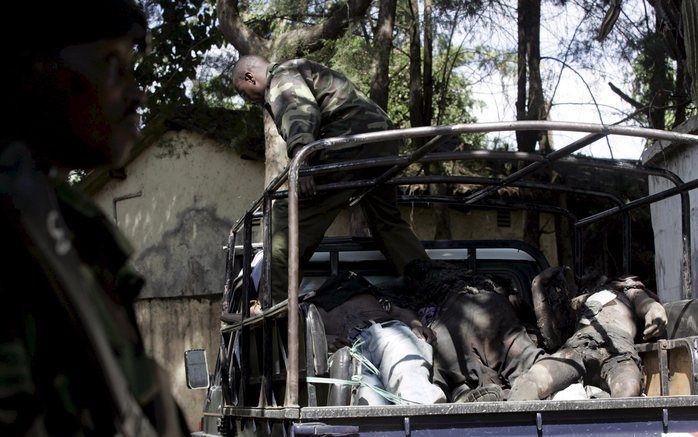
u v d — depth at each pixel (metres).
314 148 3.62
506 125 3.62
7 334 0.93
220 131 13.91
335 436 3.10
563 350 4.32
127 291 1.09
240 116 13.98
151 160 15.09
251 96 5.10
